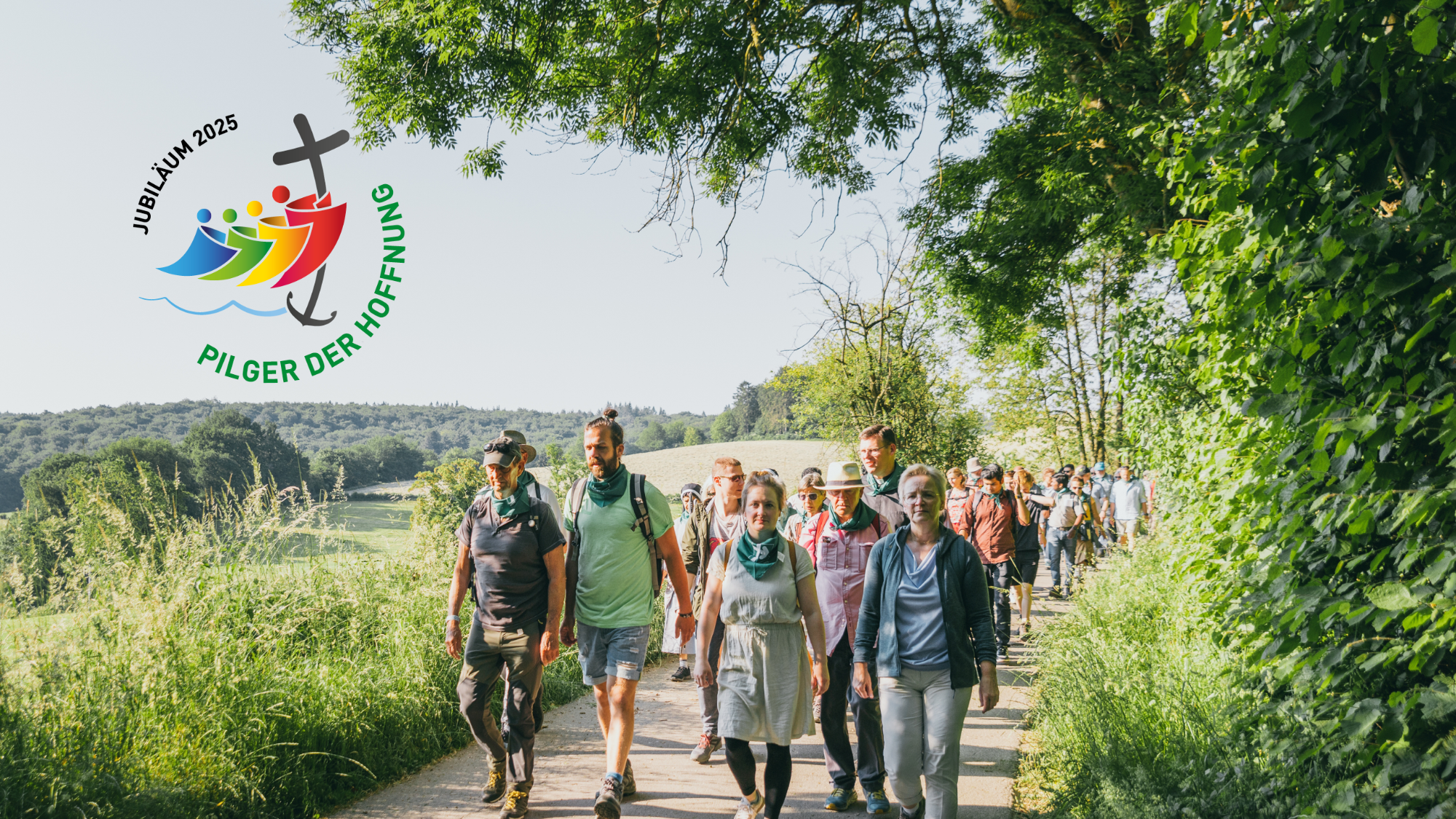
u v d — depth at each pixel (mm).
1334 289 2783
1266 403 3027
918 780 3846
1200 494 5184
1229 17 2977
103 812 3518
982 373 23125
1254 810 3223
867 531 4641
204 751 4160
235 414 51594
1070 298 21906
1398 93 2547
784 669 4008
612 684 4383
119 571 4887
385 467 69562
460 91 10727
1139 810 3434
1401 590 2518
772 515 4012
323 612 6074
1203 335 4336
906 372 13336
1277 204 2838
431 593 6422
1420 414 2520
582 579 4480
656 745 5605
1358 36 2578
